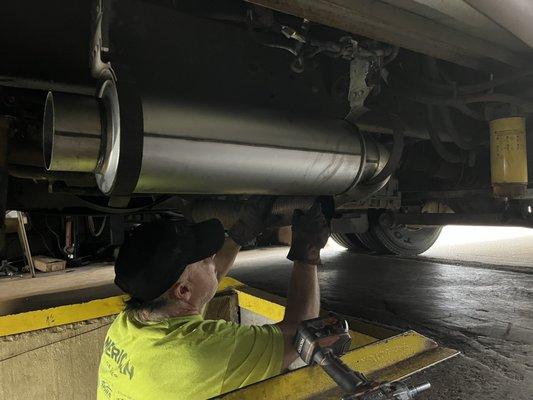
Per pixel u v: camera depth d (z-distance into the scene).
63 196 2.15
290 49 1.31
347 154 1.32
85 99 0.99
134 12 1.17
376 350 1.30
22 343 1.99
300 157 1.22
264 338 0.98
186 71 1.25
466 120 2.21
